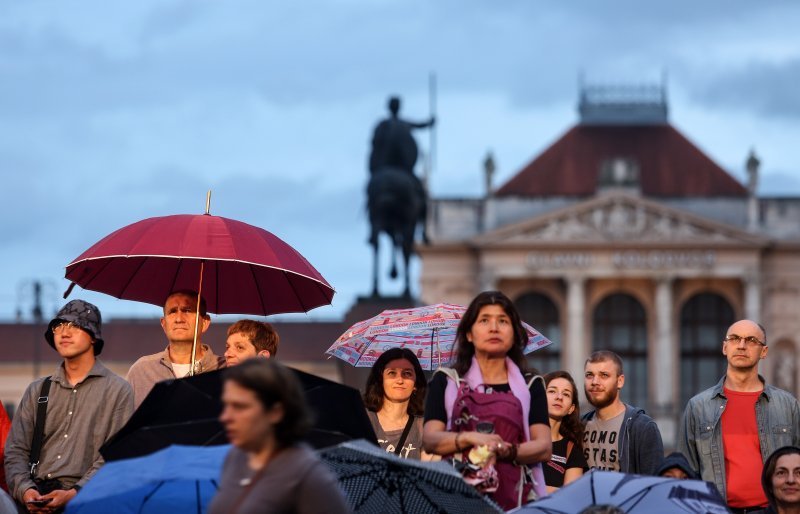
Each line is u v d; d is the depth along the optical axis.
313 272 23.83
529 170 176.62
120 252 22.80
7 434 23.92
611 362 24.45
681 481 18.92
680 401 167.75
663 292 166.00
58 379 22.77
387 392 23.84
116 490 17.75
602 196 165.75
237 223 23.62
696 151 178.25
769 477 22.31
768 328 168.38
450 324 25.95
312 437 18.97
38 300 137.00
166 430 18.92
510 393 19.03
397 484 18.67
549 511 18.36
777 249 168.50
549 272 166.00
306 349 131.75
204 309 24.31
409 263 78.75
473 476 18.36
